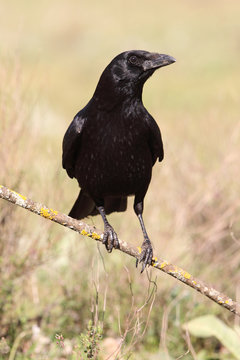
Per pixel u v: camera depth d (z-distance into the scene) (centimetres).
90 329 730
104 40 4728
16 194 674
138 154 848
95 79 3969
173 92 3002
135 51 834
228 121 1414
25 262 1031
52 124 1788
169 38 4559
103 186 861
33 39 4622
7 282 981
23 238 1088
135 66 830
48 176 1112
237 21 4666
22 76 1112
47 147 1164
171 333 1008
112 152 838
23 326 970
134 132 839
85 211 934
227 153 1286
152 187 1314
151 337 995
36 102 1136
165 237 1169
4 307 982
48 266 1097
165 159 1355
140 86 841
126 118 835
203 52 4072
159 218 1248
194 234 1186
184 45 4366
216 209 1225
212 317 944
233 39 4241
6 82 1084
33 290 1054
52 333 970
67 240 1141
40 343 963
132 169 851
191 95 2734
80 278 1073
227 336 923
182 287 1079
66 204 1117
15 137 1052
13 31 4541
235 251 1177
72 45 4722
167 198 1284
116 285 1040
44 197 1077
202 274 1117
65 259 1109
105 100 835
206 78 3438
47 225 1067
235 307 696
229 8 5247
